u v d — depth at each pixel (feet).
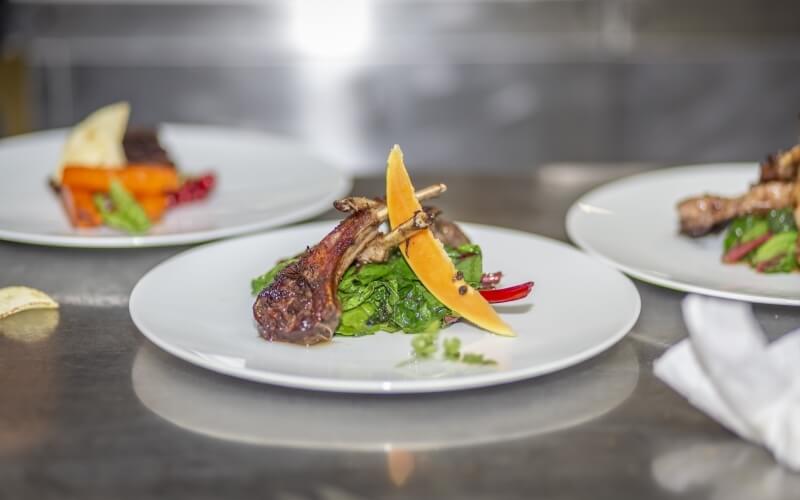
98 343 3.71
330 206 5.57
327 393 3.27
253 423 3.07
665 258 4.46
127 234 4.90
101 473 2.77
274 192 5.62
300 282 3.48
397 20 10.56
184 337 3.44
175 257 4.24
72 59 10.49
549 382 3.35
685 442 2.94
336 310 3.43
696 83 10.66
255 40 10.57
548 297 3.86
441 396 3.25
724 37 10.57
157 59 10.52
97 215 5.14
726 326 2.85
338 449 2.90
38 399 3.23
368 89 10.72
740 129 10.78
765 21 10.52
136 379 3.39
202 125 10.73
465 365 3.25
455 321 3.64
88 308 4.08
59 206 5.44
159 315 3.64
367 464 2.82
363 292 3.59
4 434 3.00
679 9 10.50
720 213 4.57
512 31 10.62
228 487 2.70
